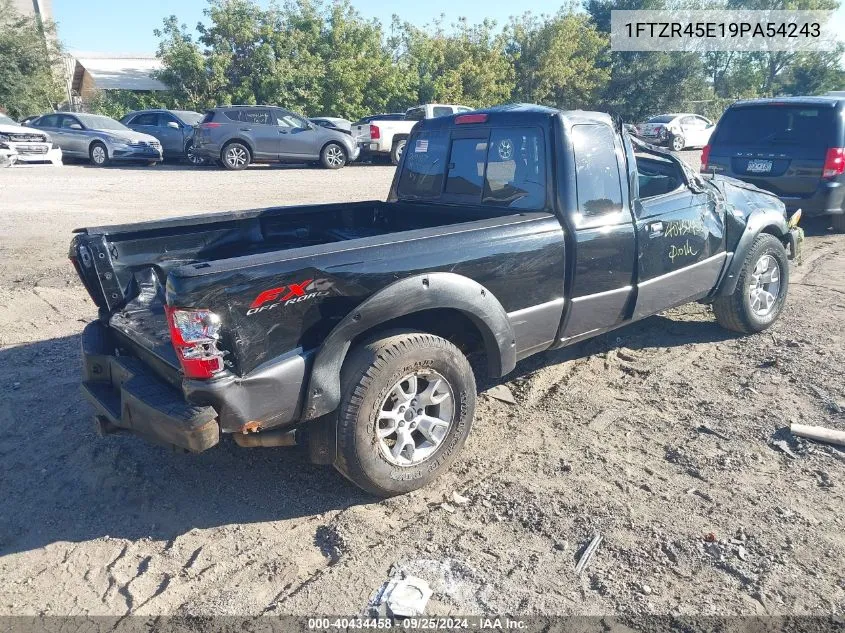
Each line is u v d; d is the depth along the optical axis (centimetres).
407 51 3588
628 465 376
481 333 377
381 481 339
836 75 5553
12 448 405
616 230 417
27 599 287
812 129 812
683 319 603
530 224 381
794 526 320
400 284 327
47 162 1880
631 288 439
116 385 362
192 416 287
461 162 450
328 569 301
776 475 362
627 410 440
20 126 1873
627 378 488
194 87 2928
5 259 812
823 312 610
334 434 324
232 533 328
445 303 343
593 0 4516
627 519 328
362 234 478
